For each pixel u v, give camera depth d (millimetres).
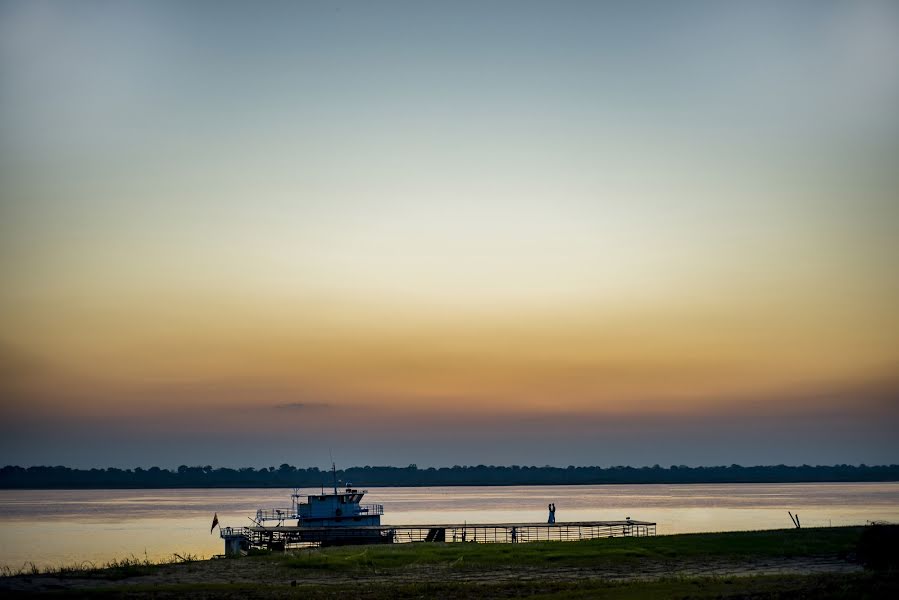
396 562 61312
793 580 44938
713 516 172375
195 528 156750
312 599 45000
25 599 44938
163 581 53156
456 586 48656
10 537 134250
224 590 48344
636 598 40750
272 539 89500
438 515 187625
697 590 42438
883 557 52156
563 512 198750
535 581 50688
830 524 143375
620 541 69438
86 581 52719
